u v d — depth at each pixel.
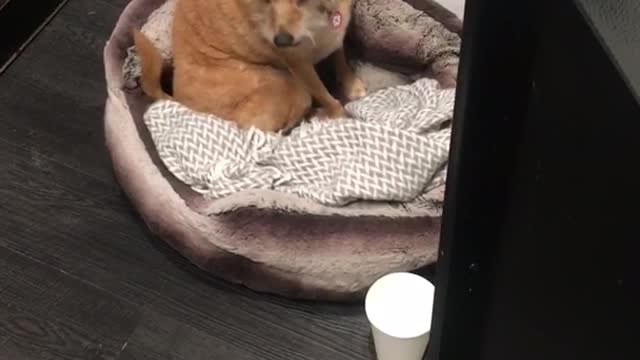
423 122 1.61
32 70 2.01
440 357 1.11
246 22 1.66
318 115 1.83
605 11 0.70
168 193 1.61
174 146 1.64
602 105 0.71
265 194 1.55
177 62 1.78
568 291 0.84
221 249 1.56
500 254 0.94
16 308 1.63
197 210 1.57
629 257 0.73
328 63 1.91
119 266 1.68
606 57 0.69
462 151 0.87
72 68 2.02
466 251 0.96
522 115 0.82
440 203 1.54
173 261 1.68
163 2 1.86
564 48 0.74
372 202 1.55
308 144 1.62
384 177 1.53
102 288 1.65
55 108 1.95
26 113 1.94
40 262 1.69
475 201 0.91
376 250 1.51
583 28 0.71
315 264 1.53
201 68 1.76
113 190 1.80
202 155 1.63
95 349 1.57
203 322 1.60
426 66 1.79
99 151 1.87
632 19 0.70
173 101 1.74
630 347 0.76
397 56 1.82
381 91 1.78
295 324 1.58
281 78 1.74
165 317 1.61
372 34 1.81
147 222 1.65
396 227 1.50
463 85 0.82
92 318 1.61
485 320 1.03
